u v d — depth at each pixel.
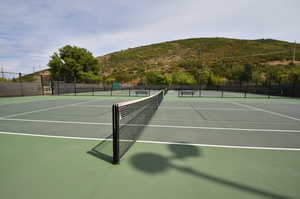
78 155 2.63
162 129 4.34
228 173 2.09
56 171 2.12
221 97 16.83
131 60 71.62
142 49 83.62
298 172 2.12
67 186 1.80
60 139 3.48
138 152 2.75
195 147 3.01
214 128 4.47
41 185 1.82
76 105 9.80
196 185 1.83
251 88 24.20
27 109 8.01
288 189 1.76
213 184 1.85
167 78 41.78
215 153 2.74
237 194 1.68
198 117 6.08
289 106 9.70
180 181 1.90
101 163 2.35
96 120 5.50
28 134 3.84
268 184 1.85
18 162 2.38
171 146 3.06
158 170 2.15
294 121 5.44
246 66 36.94
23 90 16.41
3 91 14.59
